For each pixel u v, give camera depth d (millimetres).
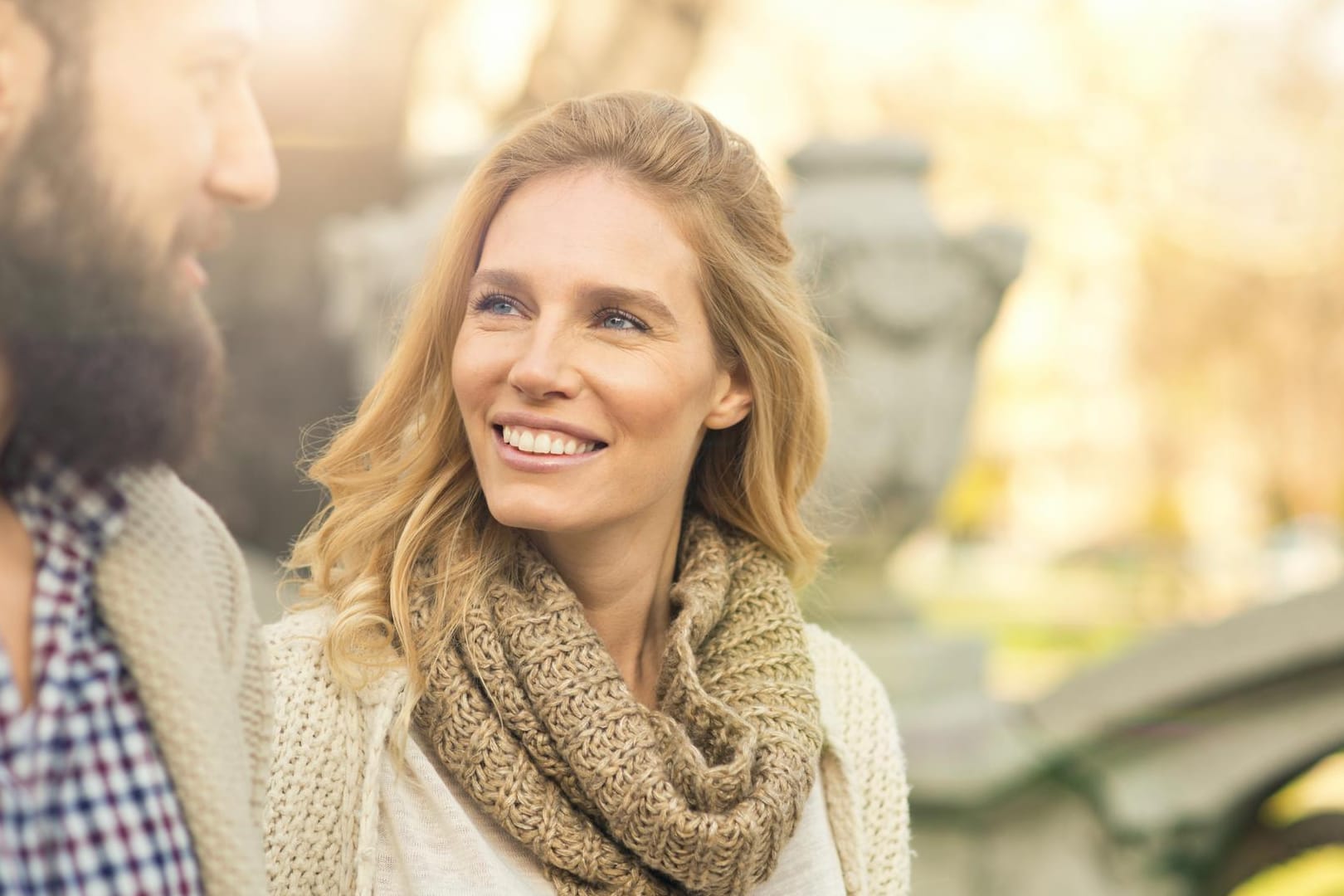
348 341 4594
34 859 976
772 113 9914
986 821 4254
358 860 1541
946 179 11406
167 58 954
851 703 1960
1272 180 13203
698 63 5789
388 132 4992
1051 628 12516
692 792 1578
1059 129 11617
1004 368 14828
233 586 1204
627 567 1739
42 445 1020
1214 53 12695
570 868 1559
